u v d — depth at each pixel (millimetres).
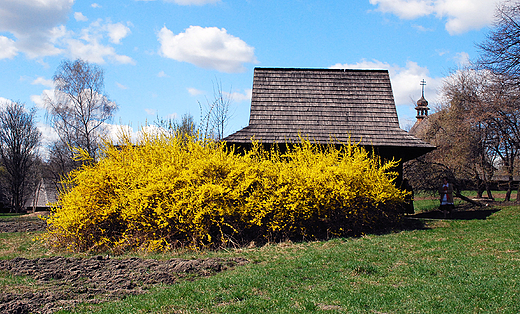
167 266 7965
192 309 5320
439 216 16297
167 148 12188
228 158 11766
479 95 23094
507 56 20031
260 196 11367
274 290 6094
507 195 24203
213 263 8016
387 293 5754
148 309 5359
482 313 4883
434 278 6527
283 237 11406
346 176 12102
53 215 11758
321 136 15938
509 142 22172
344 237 11656
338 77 18375
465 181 24531
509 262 7449
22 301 5660
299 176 11727
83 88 34344
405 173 20766
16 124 48156
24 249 11570
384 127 16531
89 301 5848
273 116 16781
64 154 37938
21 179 48969
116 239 11414
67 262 8234
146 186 10891
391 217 12930
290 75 18406
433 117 26141
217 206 10797
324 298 5613
